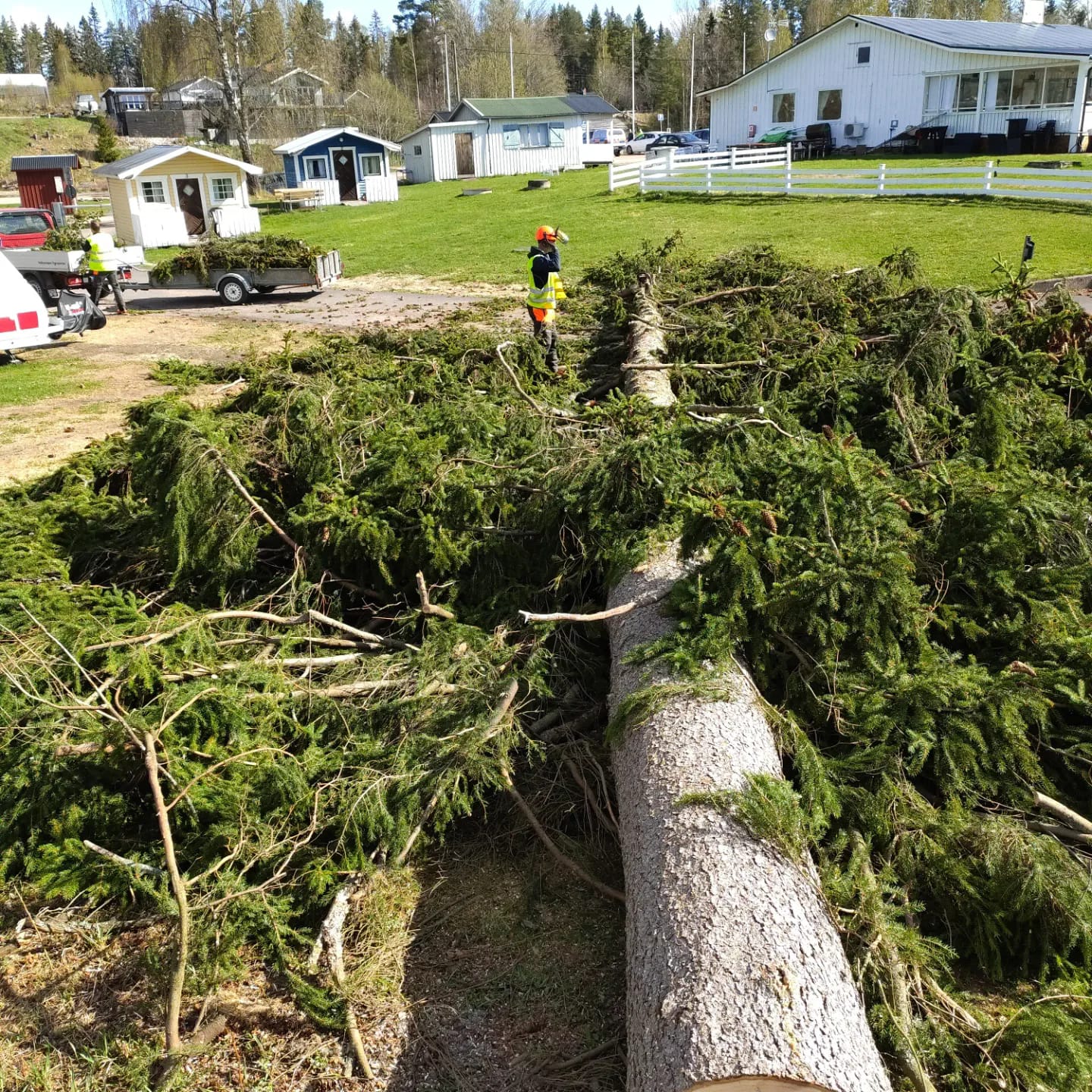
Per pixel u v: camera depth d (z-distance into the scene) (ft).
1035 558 15.89
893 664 13.33
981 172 71.20
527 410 22.50
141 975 11.35
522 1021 10.56
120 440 24.26
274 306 58.08
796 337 27.20
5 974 11.57
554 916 12.01
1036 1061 9.25
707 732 11.83
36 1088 10.09
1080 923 10.46
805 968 8.94
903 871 11.49
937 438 21.34
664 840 10.53
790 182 80.74
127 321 55.77
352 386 22.99
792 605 13.24
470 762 12.75
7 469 28.68
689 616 13.73
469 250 71.51
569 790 13.65
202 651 15.03
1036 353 23.53
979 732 12.22
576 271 58.80
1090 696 13.12
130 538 19.90
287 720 14.14
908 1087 9.29
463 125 141.59
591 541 16.58
